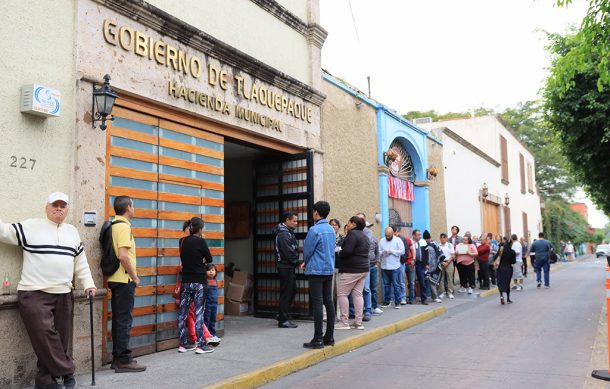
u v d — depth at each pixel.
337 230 9.98
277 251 9.35
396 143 15.62
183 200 7.62
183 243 7.09
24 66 5.49
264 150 9.99
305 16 11.05
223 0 8.59
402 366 6.73
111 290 6.07
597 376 5.87
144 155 6.98
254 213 11.02
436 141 18.31
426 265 12.87
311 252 7.42
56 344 5.14
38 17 5.66
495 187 26.78
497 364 6.66
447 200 19.11
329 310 7.55
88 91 6.11
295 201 10.51
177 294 7.27
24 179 5.42
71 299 5.49
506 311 11.78
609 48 9.22
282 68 10.12
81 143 5.98
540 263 17.69
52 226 5.32
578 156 15.23
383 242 12.31
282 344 7.66
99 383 5.48
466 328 9.61
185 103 7.51
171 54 7.32
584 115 14.28
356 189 12.38
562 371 6.25
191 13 7.88
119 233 5.94
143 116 7.02
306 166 10.43
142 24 6.90
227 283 11.20
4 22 5.34
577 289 16.69
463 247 15.40
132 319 6.35
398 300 12.23
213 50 8.05
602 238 91.06
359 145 12.70
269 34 9.78
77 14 6.04
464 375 6.14
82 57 6.07
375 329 8.91
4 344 5.16
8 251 5.23
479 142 28.27
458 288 17.48
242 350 7.23
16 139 5.38
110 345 6.28
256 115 9.02
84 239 5.94
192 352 7.08
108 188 6.38
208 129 8.13
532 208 37.38
